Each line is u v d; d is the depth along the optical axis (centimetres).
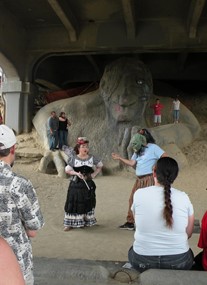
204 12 1275
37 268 310
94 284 286
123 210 801
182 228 302
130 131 1239
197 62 1858
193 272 291
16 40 1410
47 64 1842
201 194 952
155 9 1274
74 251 528
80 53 1493
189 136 1401
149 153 571
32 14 1341
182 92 1898
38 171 1172
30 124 1518
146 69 1308
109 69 1309
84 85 2033
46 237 599
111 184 1066
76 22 1375
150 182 571
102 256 509
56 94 1816
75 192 636
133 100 1243
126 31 1387
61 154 1191
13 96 1498
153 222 301
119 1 1200
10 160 223
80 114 1384
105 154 1265
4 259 97
